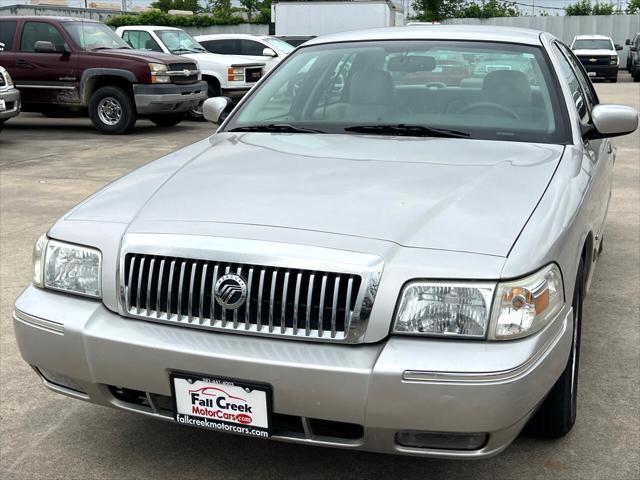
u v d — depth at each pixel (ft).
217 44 55.31
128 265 8.04
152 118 46.32
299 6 74.38
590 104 14.25
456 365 7.03
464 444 7.35
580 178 9.70
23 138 40.22
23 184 27.17
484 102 11.54
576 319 9.25
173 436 9.91
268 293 7.51
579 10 138.41
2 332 13.32
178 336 7.71
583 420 10.24
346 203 8.27
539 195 8.63
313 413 7.30
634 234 20.13
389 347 7.20
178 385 7.68
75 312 8.20
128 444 9.73
